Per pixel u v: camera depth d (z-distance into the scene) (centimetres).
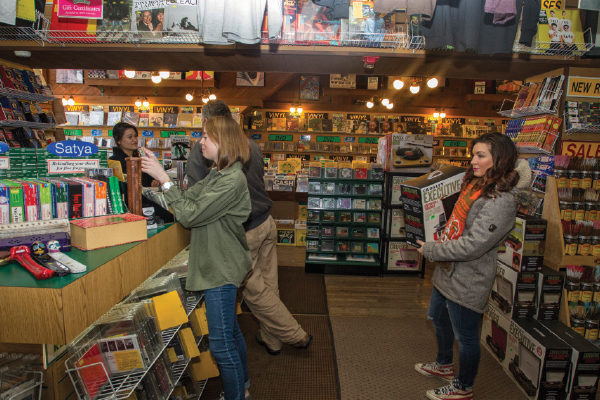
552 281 214
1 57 290
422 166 387
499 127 1002
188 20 241
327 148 994
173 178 277
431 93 1019
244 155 150
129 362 118
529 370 202
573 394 191
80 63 311
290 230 526
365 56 267
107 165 177
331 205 412
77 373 111
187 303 168
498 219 154
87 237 122
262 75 874
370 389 208
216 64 309
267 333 239
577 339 198
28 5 229
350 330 278
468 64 275
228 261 149
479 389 210
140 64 310
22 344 107
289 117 1012
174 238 169
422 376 221
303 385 210
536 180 251
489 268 167
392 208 391
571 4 244
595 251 224
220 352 148
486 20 230
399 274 404
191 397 175
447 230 178
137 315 126
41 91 329
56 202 134
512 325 221
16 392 102
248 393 184
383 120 1009
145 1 243
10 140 296
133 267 129
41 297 91
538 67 271
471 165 171
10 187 122
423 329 282
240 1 227
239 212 148
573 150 253
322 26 249
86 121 904
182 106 941
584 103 252
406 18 243
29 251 115
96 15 238
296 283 378
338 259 411
